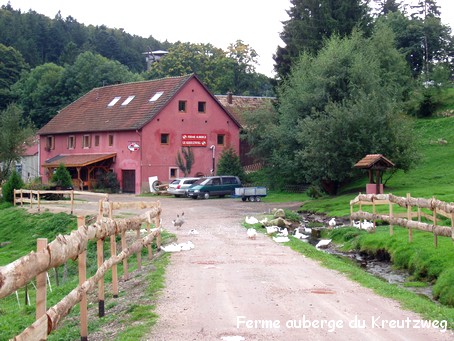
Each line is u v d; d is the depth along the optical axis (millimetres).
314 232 26328
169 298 11461
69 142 63156
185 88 55938
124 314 10648
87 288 8789
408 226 18625
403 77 52812
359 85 43125
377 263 18641
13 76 101125
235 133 58656
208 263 15766
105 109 61344
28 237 33594
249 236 21469
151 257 17844
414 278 15773
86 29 146125
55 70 94188
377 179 32750
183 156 55781
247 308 10523
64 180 47344
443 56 83438
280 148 49344
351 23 55094
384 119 38562
